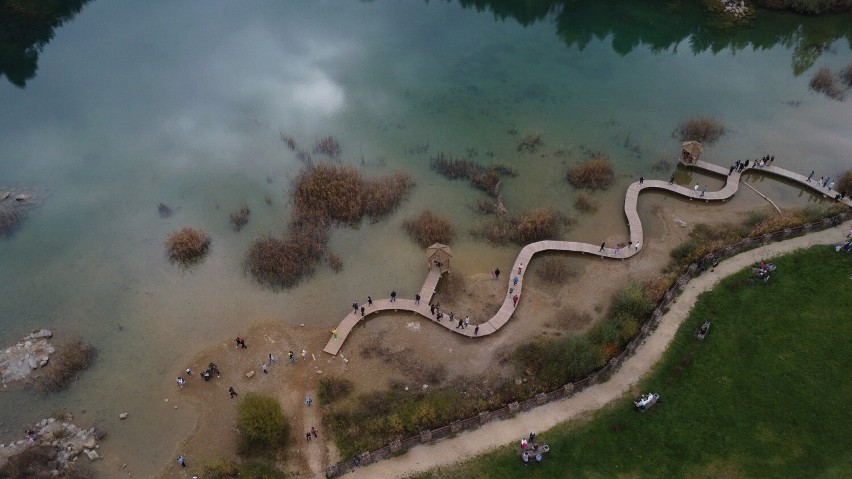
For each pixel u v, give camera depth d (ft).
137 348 162.50
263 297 177.37
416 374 153.79
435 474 128.16
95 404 148.36
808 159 233.76
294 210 206.39
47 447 136.98
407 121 257.96
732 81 288.71
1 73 290.56
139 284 181.78
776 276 174.50
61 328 168.04
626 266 186.39
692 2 359.87
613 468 128.88
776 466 129.08
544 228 195.93
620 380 147.43
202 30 331.36
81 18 343.26
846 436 134.10
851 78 281.74
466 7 370.53
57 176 224.94
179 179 223.71
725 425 136.77
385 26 341.82
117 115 260.42
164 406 147.84
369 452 131.03
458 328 164.86
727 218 205.46
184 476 132.87
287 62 300.81
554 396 142.82
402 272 185.37
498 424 138.00
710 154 237.66
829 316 161.68
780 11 344.28
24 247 194.70
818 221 193.57
